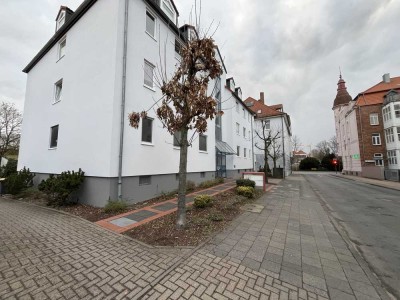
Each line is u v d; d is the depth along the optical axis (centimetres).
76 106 904
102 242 423
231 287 280
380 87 3005
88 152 807
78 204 784
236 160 2264
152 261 344
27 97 1385
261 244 430
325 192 1393
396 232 564
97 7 873
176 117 515
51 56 1159
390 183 1944
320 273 324
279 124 3225
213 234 471
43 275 301
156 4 991
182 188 501
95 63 841
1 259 347
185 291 269
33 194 977
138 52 884
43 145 1125
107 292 265
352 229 590
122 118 768
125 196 777
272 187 1518
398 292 292
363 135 2869
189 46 486
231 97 2142
